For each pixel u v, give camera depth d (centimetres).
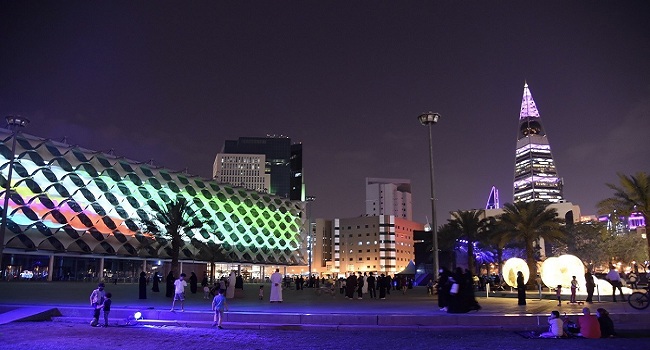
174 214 5006
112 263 7381
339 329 1723
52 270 6506
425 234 6153
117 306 2331
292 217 11406
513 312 1909
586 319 1476
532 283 4497
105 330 1767
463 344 1369
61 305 2308
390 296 3475
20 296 3164
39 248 6244
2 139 6309
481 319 1738
